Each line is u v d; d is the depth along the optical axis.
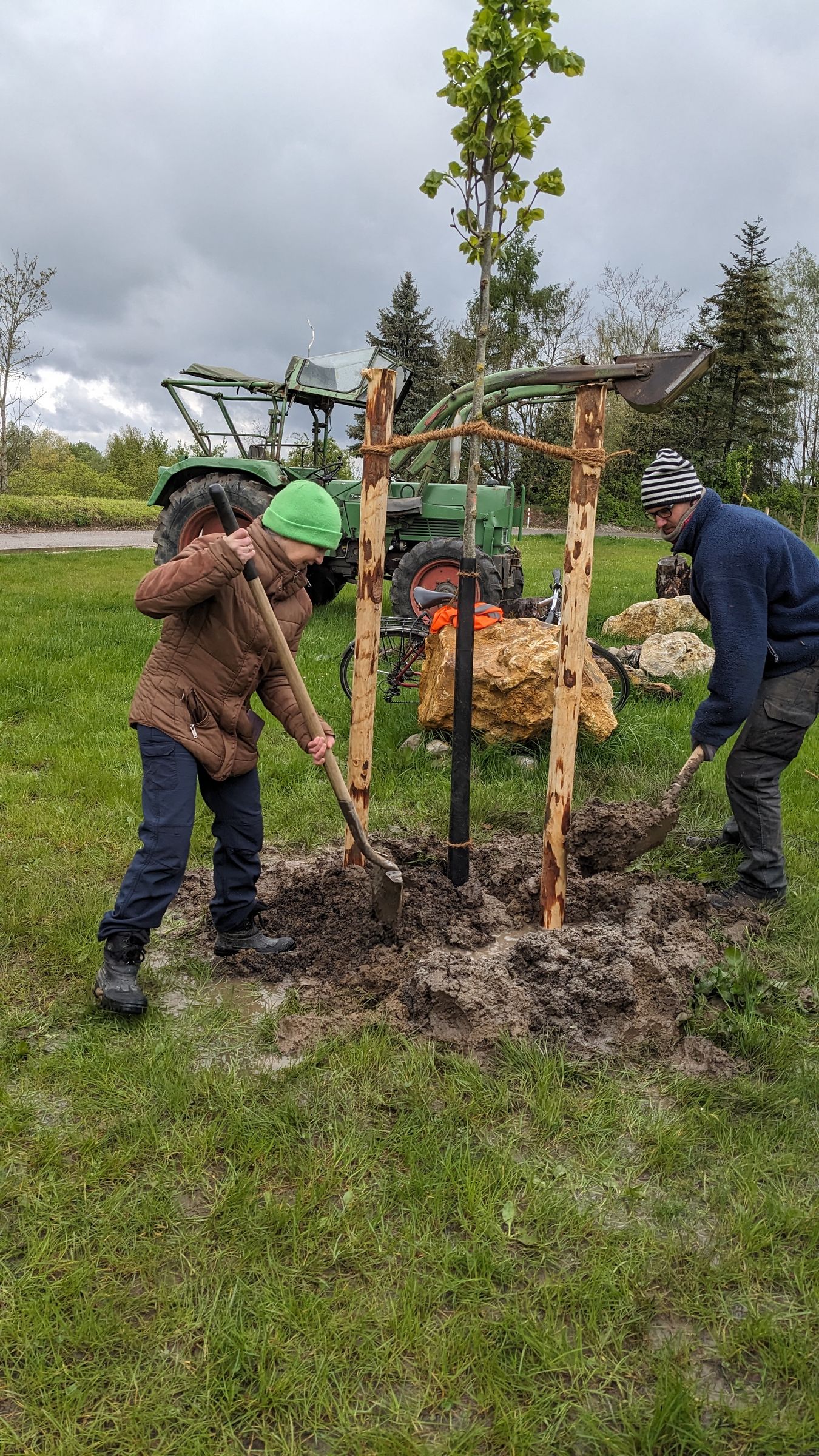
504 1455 1.67
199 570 2.62
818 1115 2.61
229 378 10.84
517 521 11.32
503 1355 1.85
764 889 3.79
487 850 4.18
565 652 3.22
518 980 3.04
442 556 9.64
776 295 42.19
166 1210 2.16
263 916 3.57
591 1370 1.82
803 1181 2.35
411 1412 1.74
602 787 5.29
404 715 6.61
